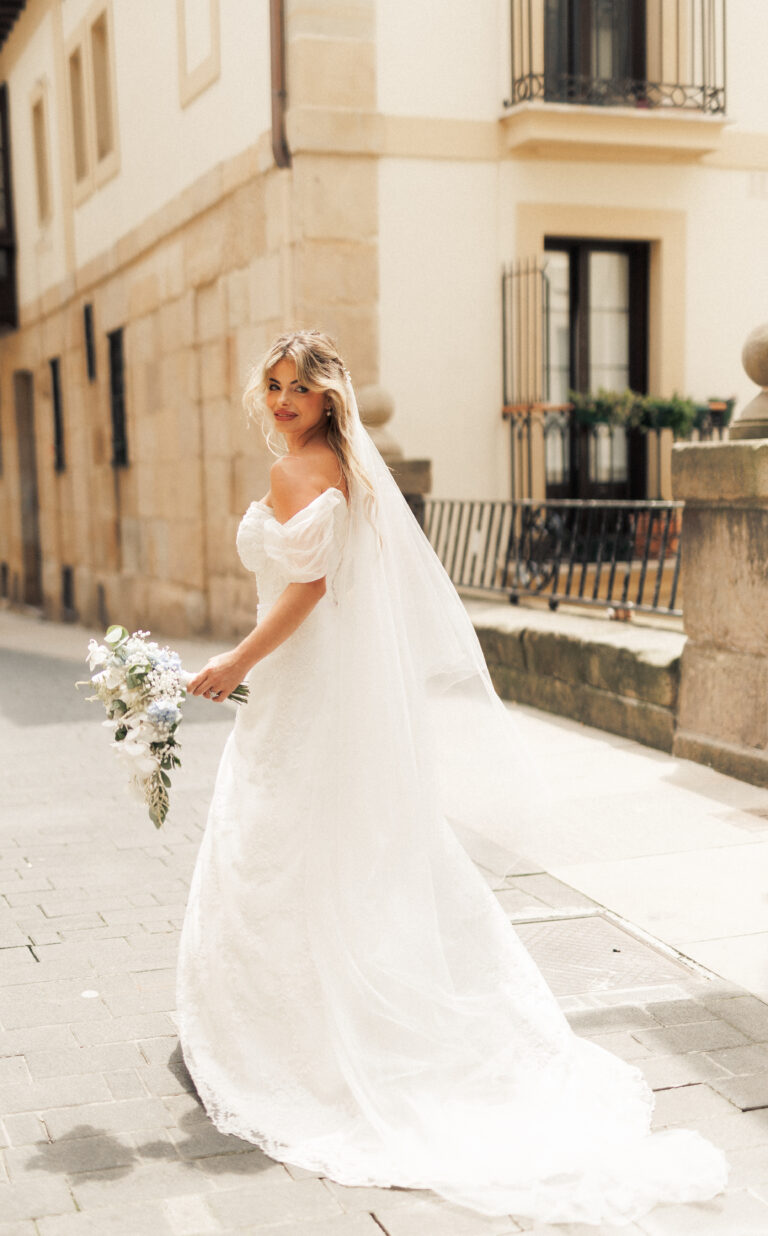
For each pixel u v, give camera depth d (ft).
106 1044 9.80
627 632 21.52
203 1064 9.00
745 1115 8.62
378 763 9.12
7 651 39.81
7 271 60.49
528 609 25.48
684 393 32.37
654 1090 8.96
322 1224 7.42
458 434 30.45
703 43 30.55
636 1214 7.46
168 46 36.88
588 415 30.37
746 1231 7.31
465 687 10.15
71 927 12.42
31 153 55.62
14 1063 9.49
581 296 31.76
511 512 26.35
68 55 48.01
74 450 52.60
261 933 8.90
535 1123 8.35
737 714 17.52
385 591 9.28
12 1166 8.04
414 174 29.35
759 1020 10.07
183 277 37.40
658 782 17.35
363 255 29.17
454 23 29.19
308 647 9.05
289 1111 8.59
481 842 10.34
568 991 10.69
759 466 16.34
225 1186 7.83
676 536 29.81
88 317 49.08
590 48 30.53
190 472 38.22
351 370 29.45
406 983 8.96
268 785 9.02
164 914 12.80
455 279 29.99
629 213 31.17
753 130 31.96
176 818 16.67
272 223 30.07
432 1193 7.75
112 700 9.01
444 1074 8.76
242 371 33.04
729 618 17.48
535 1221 7.43
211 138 33.99
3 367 64.28
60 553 56.44
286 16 28.48
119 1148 8.28
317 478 8.92
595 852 14.43
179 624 40.34
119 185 43.21
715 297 32.32
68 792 18.38
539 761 18.76
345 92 28.48
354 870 9.02
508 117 29.37
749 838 14.78
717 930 12.00
